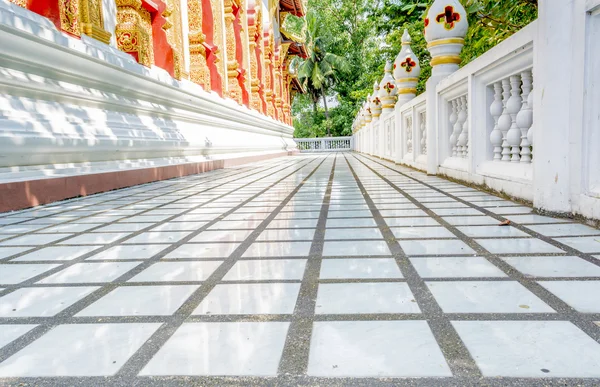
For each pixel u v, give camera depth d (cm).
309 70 3647
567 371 109
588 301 152
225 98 1291
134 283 191
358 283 179
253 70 1778
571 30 280
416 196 439
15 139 418
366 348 124
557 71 290
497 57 393
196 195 518
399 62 962
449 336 129
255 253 236
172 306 162
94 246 266
